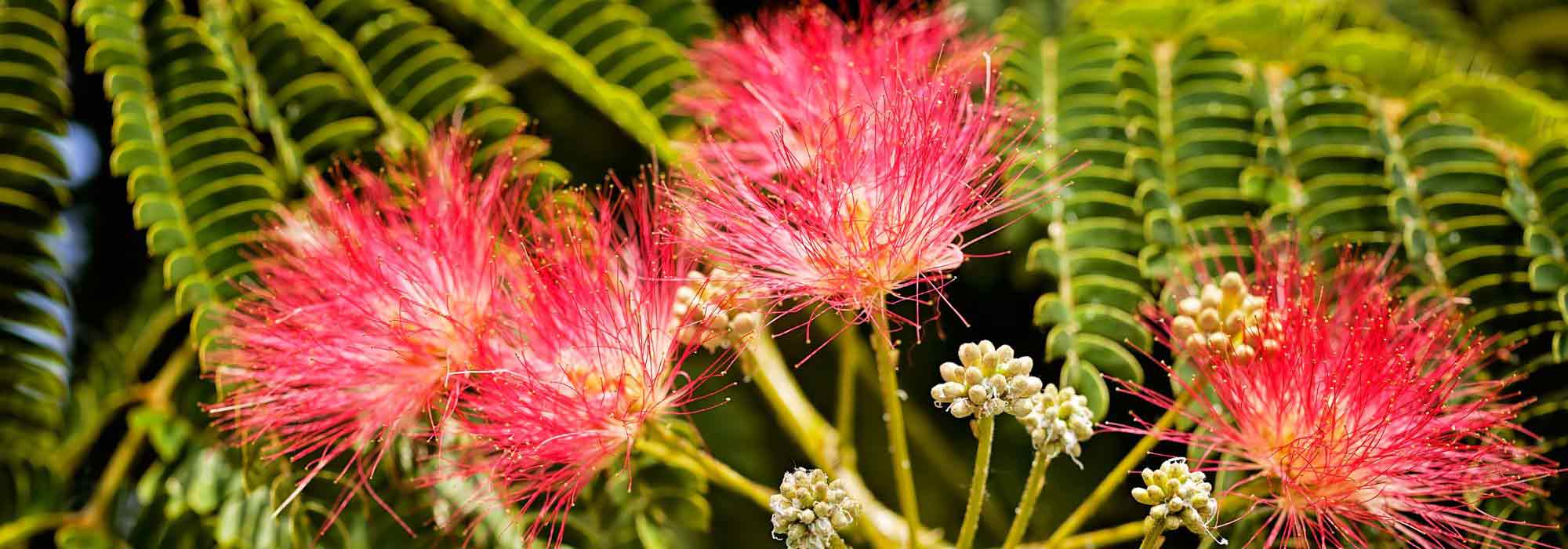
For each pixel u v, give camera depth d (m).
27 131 0.45
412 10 0.46
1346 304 0.43
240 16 0.46
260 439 0.43
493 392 0.41
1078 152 0.46
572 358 0.41
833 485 0.40
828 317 0.48
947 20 0.46
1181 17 0.49
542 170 0.45
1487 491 0.42
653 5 0.48
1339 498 0.41
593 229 0.42
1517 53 0.52
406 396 0.42
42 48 0.45
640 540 0.44
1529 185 0.46
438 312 0.41
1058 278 0.45
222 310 0.43
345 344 0.42
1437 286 0.45
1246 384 0.41
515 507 0.43
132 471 0.45
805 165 0.41
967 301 0.48
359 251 0.42
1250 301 0.42
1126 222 0.46
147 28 0.45
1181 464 0.40
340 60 0.46
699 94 0.47
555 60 0.46
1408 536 0.41
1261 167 0.46
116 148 0.44
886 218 0.41
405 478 0.43
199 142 0.45
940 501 0.49
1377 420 0.41
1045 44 0.49
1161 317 0.44
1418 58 0.48
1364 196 0.46
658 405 0.41
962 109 0.42
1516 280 0.44
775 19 0.46
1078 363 0.44
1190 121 0.47
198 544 0.44
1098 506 0.42
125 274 0.47
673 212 0.42
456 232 0.42
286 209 0.45
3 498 0.45
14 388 0.45
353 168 0.44
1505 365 0.44
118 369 0.46
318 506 0.43
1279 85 0.47
